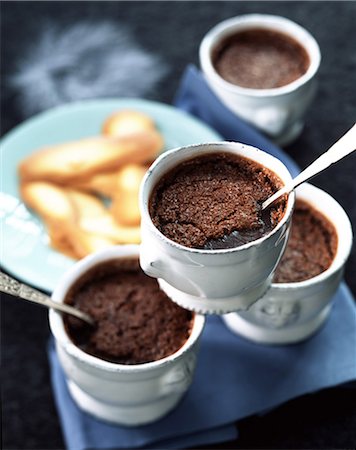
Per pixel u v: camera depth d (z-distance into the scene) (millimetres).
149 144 904
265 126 906
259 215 641
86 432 774
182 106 952
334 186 896
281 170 642
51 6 1050
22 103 973
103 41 1015
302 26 1021
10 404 831
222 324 806
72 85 982
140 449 773
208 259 615
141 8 1046
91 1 1053
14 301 869
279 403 774
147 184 638
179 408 778
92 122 927
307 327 786
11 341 854
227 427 778
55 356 818
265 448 779
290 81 915
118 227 865
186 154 652
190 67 935
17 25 1034
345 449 771
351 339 795
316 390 778
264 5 1042
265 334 786
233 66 929
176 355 708
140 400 735
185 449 778
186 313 747
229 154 654
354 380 779
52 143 917
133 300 756
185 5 1047
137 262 766
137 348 736
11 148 911
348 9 1033
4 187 892
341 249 747
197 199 647
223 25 944
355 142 623
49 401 831
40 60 1000
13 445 817
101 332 743
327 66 983
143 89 985
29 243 857
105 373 708
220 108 908
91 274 763
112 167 895
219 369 789
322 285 733
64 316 742
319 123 948
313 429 782
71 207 876
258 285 655
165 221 641
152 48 1014
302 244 764
